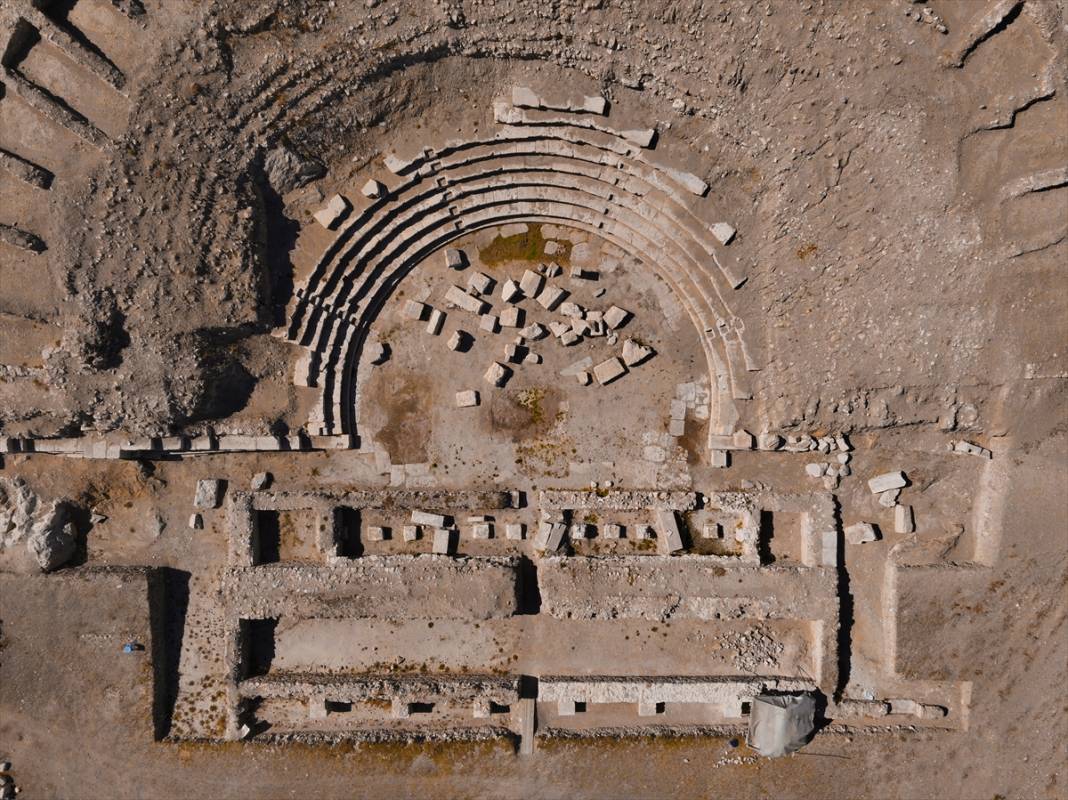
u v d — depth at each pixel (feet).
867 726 41.29
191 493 41.29
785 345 40.22
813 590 40.29
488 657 41.39
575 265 41.27
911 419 40.22
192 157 36.14
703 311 40.78
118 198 35.35
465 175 39.93
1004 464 40.37
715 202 39.58
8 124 35.19
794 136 36.73
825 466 41.22
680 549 40.86
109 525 41.16
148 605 39.96
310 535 41.37
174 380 37.83
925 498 41.37
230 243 37.27
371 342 41.42
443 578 39.93
